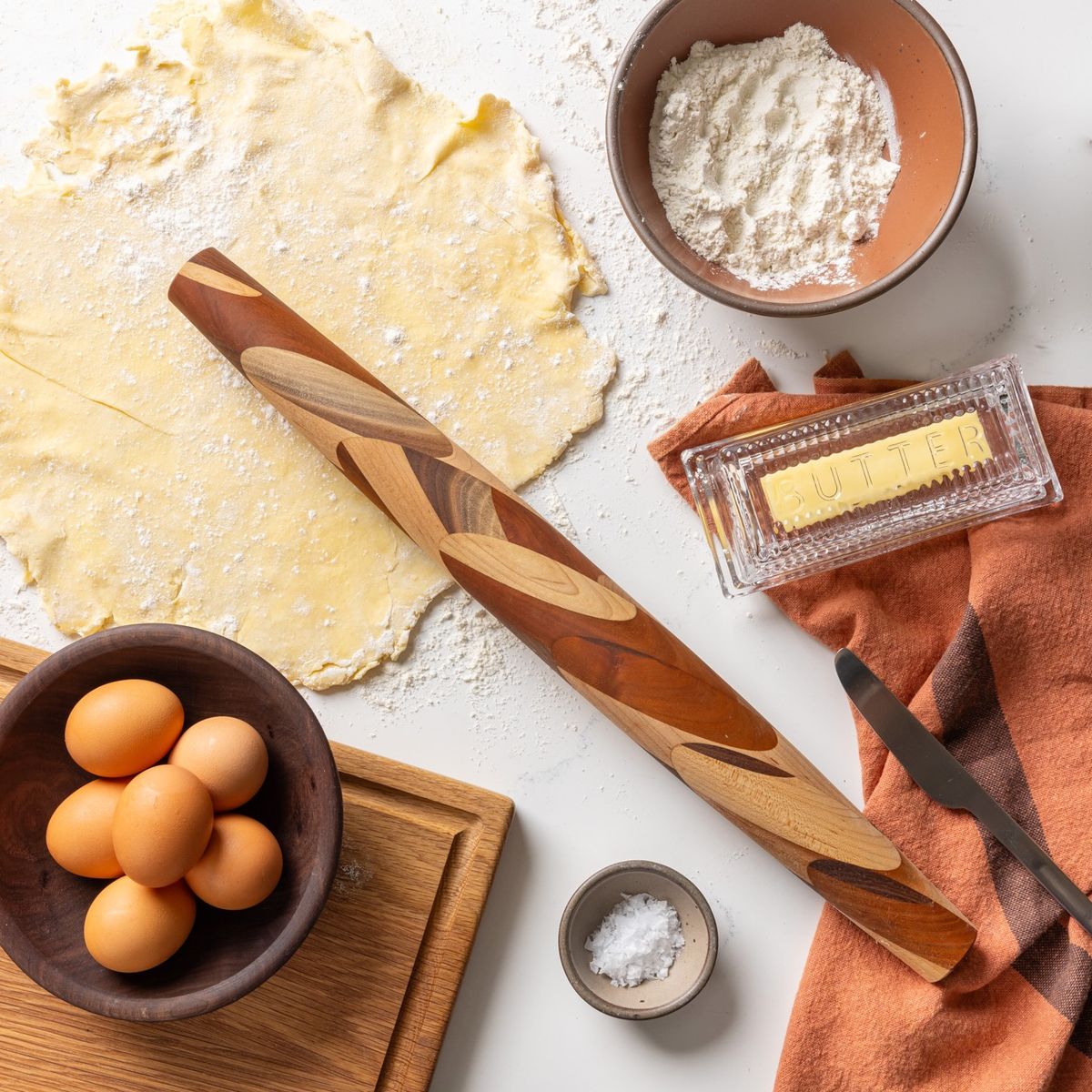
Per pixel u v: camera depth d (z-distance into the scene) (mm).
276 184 970
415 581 971
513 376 973
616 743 980
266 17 966
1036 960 946
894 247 929
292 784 909
